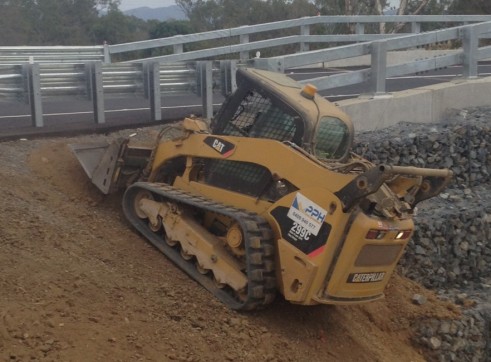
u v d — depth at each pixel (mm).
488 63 22984
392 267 7406
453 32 13898
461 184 12227
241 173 7594
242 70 7832
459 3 32906
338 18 19984
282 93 7488
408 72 13391
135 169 8781
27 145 9781
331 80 12539
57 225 7801
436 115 13352
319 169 6898
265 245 7047
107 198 8844
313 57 12289
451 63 14016
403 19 20844
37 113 10648
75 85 11102
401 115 12859
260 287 6992
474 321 9867
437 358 9375
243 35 19016
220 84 11992
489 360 10016
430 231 10695
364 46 12688
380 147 11492
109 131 10898
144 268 7578
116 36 35000
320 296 6855
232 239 7270
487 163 12547
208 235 7570
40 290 6336
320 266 6766
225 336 6758
